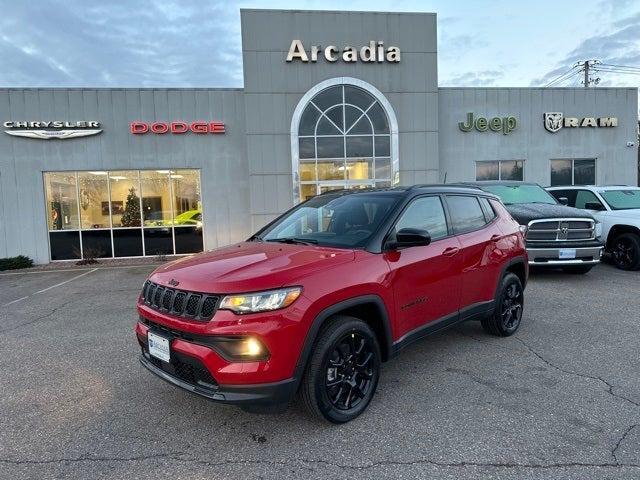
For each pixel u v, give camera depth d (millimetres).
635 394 3607
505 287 5012
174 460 2854
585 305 6492
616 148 16891
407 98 14727
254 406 2832
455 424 3201
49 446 3049
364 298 3285
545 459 2756
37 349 5168
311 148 14430
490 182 9883
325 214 4234
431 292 3953
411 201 4039
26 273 12195
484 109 15945
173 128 14195
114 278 10609
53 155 13789
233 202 14703
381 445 2957
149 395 3830
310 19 14078
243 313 2797
